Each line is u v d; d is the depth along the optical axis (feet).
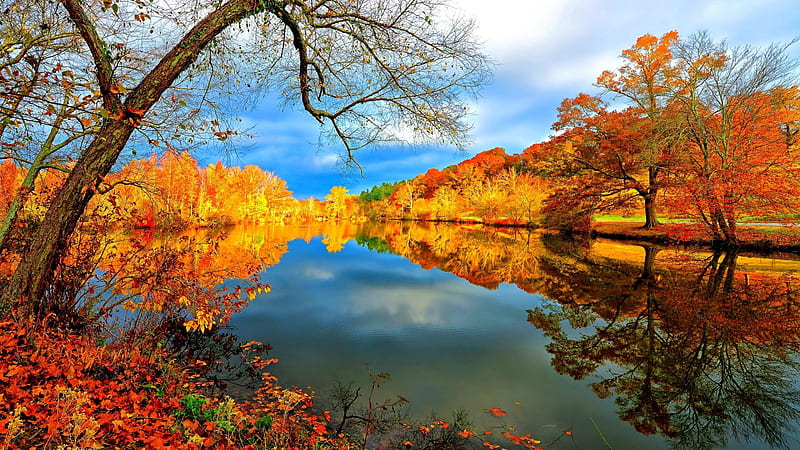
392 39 15.72
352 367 18.30
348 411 13.96
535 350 21.25
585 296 34.53
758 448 12.22
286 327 24.57
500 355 20.39
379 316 28.22
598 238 84.99
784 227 53.93
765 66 48.49
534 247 73.31
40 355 11.28
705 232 57.26
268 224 175.11
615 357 20.21
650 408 14.78
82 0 11.21
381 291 37.47
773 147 49.85
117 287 17.16
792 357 19.98
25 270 12.34
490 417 13.91
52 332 12.61
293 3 14.58
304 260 59.31
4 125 10.69
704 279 38.91
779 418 14.05
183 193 55.52
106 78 11.37
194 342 20.03
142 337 15.24
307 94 17.80
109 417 9.27
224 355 18.83
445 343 22.22
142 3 12.29
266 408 13.28
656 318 27.22
